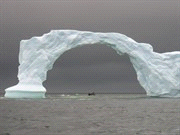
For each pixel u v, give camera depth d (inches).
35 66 2281.0
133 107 1875.0
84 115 1441.9
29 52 2309.3
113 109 1740.9
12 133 961.5
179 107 1852.9
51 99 2657.5
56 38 2383.1
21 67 2308.1
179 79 2452.0
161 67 2472.9
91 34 2471.7
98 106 1945.1
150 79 2468.0
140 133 964.0
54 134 950.4
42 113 1508.4
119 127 1075.3
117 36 2497.5
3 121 1218.6
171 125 1123.3
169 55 2517.2
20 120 1247.5
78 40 2432.3
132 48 2495.1
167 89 2448.3
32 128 1049.5
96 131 997.2
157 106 1925.4
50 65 2362.2
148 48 2529.5
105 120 1261.1
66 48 2394.2
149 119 1299.2
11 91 2273.6
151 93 2517.2
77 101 2442.2
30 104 1983.3
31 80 2249.0
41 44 2326.5
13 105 1907.0
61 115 1432.1
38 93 2260.1
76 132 981.2
